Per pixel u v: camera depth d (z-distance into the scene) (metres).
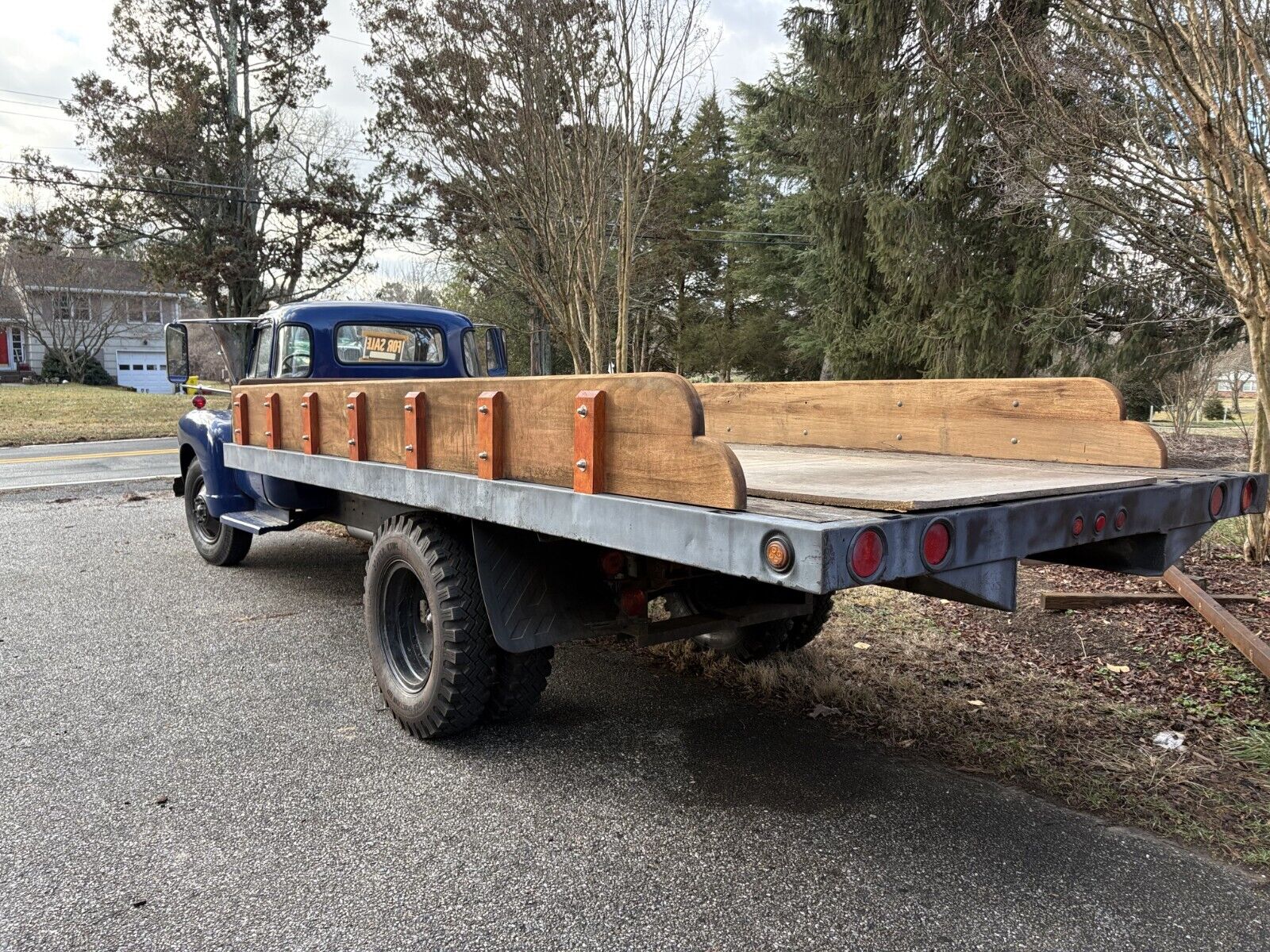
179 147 24.73
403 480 3.31
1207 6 5.20
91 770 3.21
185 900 2.40
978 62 9.43
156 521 8.69
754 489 2.36
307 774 3.19
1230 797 3.00
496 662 3.36
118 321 43.31
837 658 4.38
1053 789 3.07
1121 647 4.56
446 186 12.03
